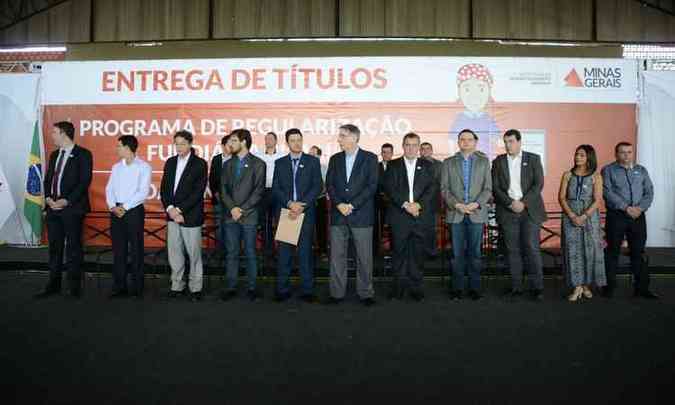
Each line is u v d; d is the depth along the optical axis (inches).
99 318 196.4
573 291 231.6
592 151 230.8
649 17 371.2
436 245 340.8
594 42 371.2
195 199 226.7
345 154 227.0
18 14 379.9
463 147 232.2
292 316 199.2
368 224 220.1
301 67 349.4
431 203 232.5
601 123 347.3
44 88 355.9
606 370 141.2
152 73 353.1
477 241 229.3
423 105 348.2
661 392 126.2
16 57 379.6
